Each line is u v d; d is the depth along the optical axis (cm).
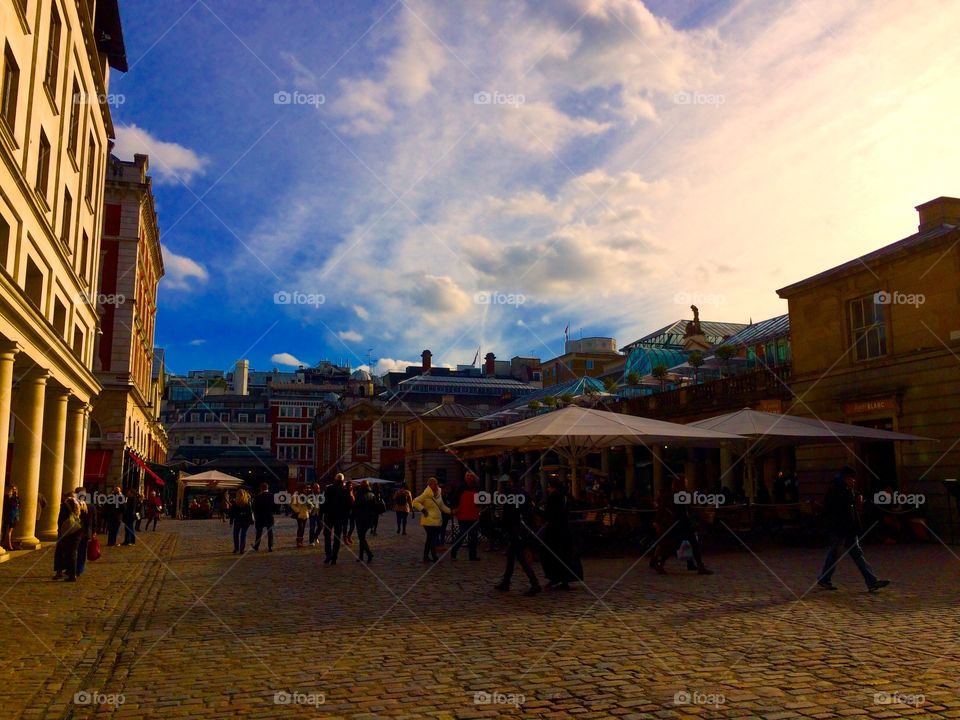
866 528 1956
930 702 536
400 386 7700
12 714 528
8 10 1428
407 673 632
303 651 718
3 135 1404
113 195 3597
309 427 9806
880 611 902
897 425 2131
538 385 8294
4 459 1517
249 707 541
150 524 3597
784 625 819
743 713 516
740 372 3192
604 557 1622
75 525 1302
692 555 1305
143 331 4206
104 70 2773
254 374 12681
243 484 4188
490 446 2112
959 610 904
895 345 2169
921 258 2097
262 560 1669
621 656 682
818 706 529
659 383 3447
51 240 1883
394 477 7025
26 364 1780
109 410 3400
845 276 2350
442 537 1938
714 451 3103
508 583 1127
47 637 798
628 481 3531
